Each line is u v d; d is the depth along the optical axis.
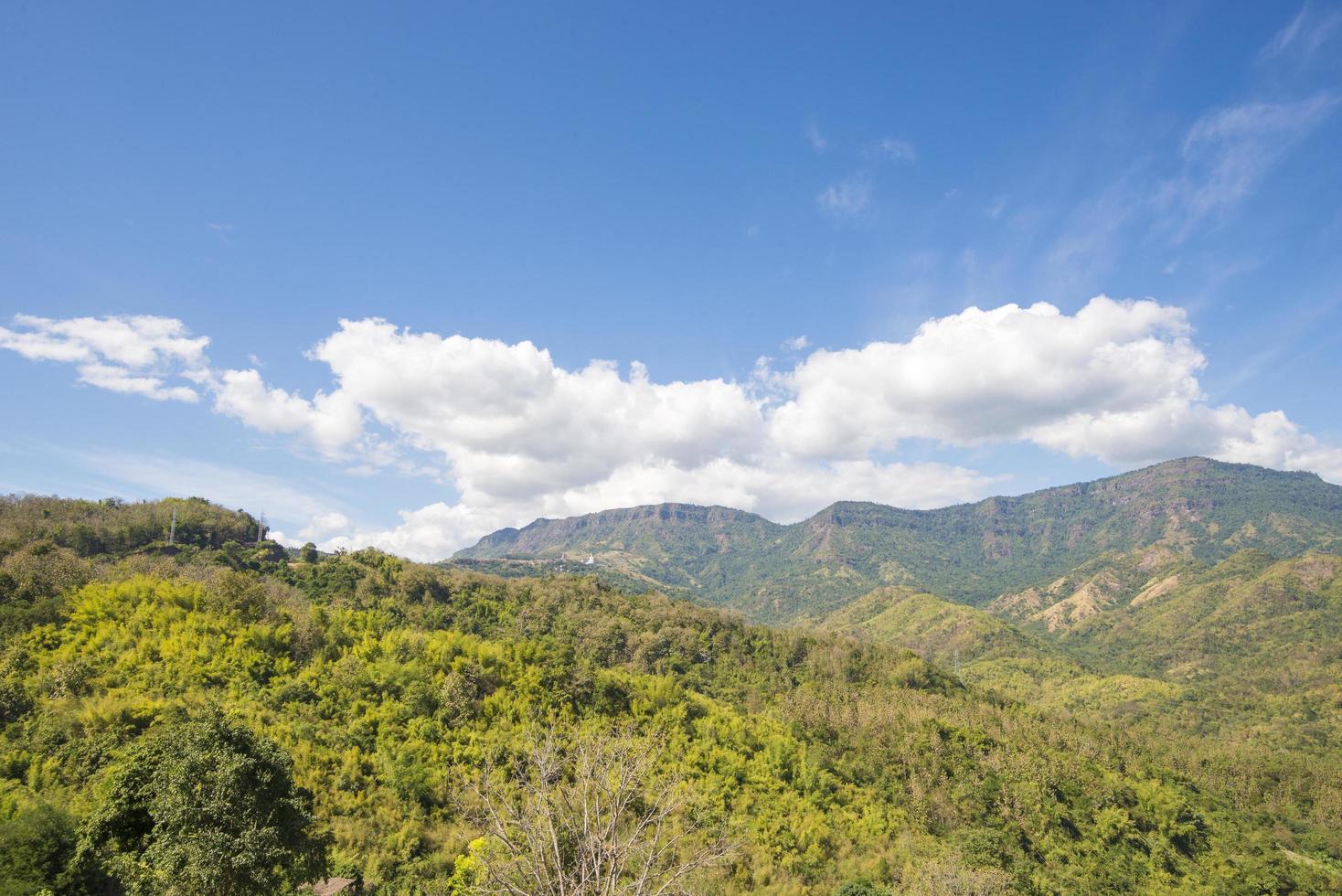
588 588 124.06
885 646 128.75
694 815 46.22
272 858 26.91
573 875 14.03
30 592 61.41
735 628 121.00
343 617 72.44
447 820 47.12
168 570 76.88
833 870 55.84
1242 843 74.06
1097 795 74.44
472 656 68.12
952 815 69.69
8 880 27.27
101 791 32.47
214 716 29.33
